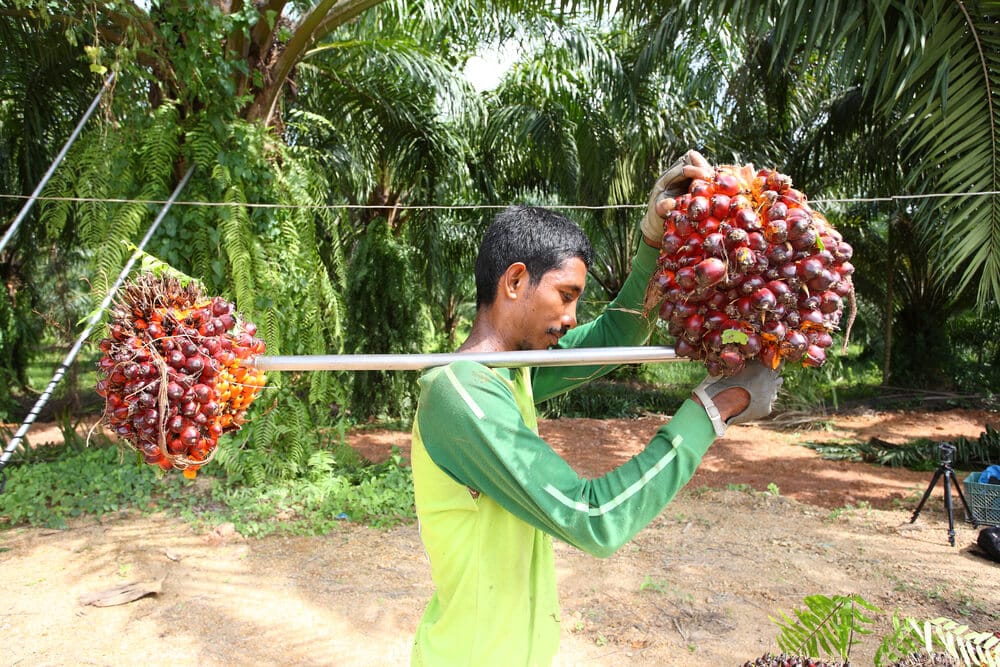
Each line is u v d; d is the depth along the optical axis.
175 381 1.25
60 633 3.76
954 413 11.55
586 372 1.79
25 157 8.09
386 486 6.31
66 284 9.25
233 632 3.80
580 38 8.78
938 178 5.42
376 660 3.55
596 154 9.89
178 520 5.46
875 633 3.72
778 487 7.07
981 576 4.55
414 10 8.01
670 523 5.57
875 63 4.43
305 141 9.38
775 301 1.23
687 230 1.29
